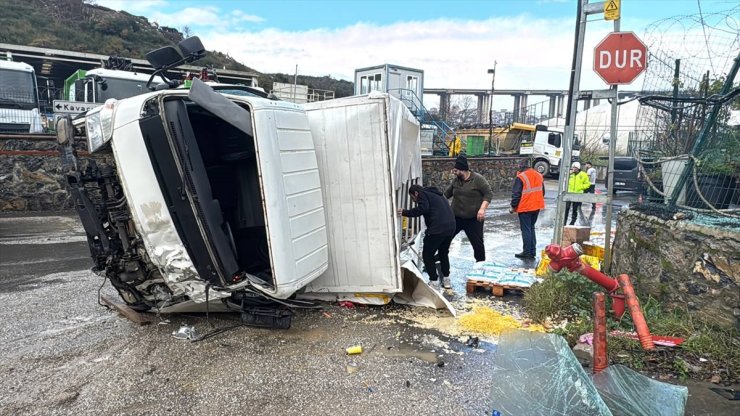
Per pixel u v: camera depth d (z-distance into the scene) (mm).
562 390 2588
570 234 6000
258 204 4457
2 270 6547
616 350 3902
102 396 3285
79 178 4020
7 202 11273
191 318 4723
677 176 5410
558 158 25688
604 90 5586
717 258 4055
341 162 4758
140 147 3836
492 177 20266
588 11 5570
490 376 3586
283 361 3824
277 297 4059
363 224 4801
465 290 5805
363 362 3816
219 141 4656
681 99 5480
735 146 5016
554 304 4766
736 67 5098
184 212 3875
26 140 11273
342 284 4980
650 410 2699
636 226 4992
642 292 4812
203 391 3359
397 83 23266
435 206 5461
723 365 3664
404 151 5766
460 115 50438
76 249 7832
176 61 4871
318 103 4801
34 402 3201
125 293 4750
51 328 4484
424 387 3426
